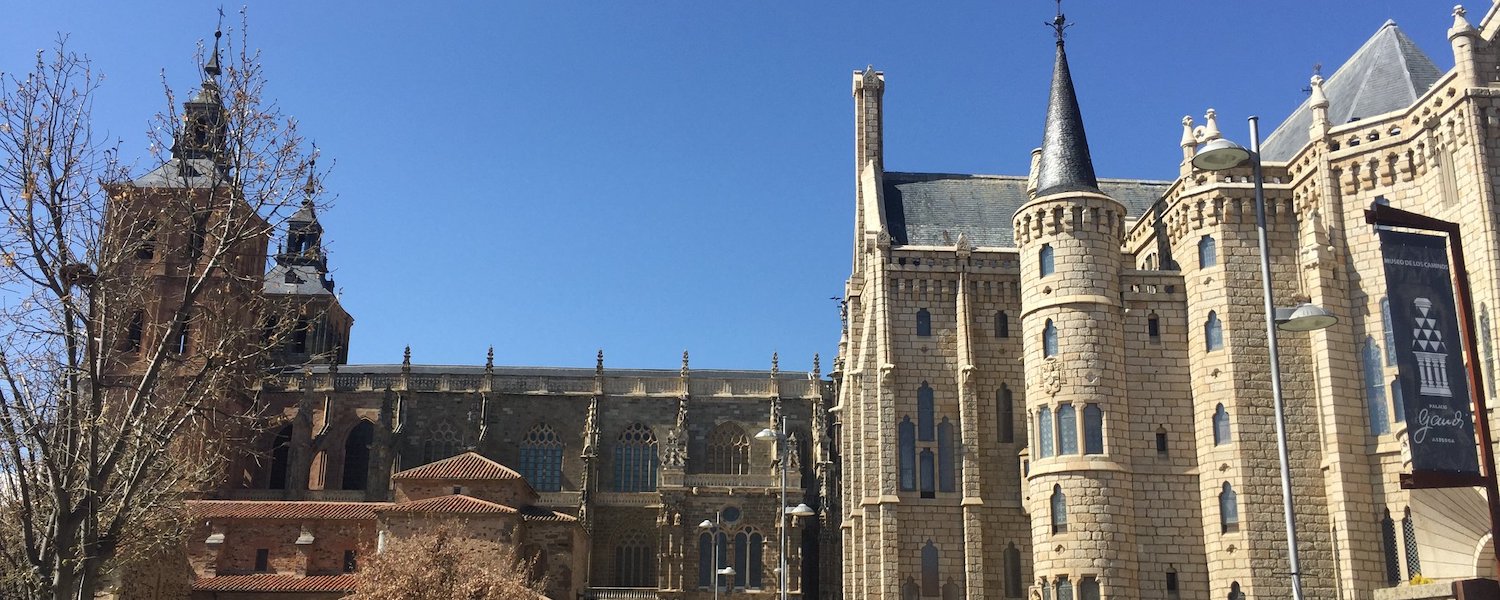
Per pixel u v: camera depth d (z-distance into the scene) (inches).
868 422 3041.3
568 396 4896.7
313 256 1745.8
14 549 1545.3
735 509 4429.1
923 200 3435.0
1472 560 2140.7
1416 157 2373.3
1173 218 2807.6
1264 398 2561.5
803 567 4542.3
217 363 1616.6
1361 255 2455.7
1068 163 2829.7
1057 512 2620.6
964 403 2920.8
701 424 4884.4
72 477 1429.6
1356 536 2368.4
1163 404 2689.5
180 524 2496.3
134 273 1635.1
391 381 4867.1
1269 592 2455.7
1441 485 1648.6
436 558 2984.7
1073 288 2706.7
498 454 4822.8
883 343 2989.7
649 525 4606.3
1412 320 1718.8
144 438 1526.8
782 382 4948.3
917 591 2851.9
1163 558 2600.9
